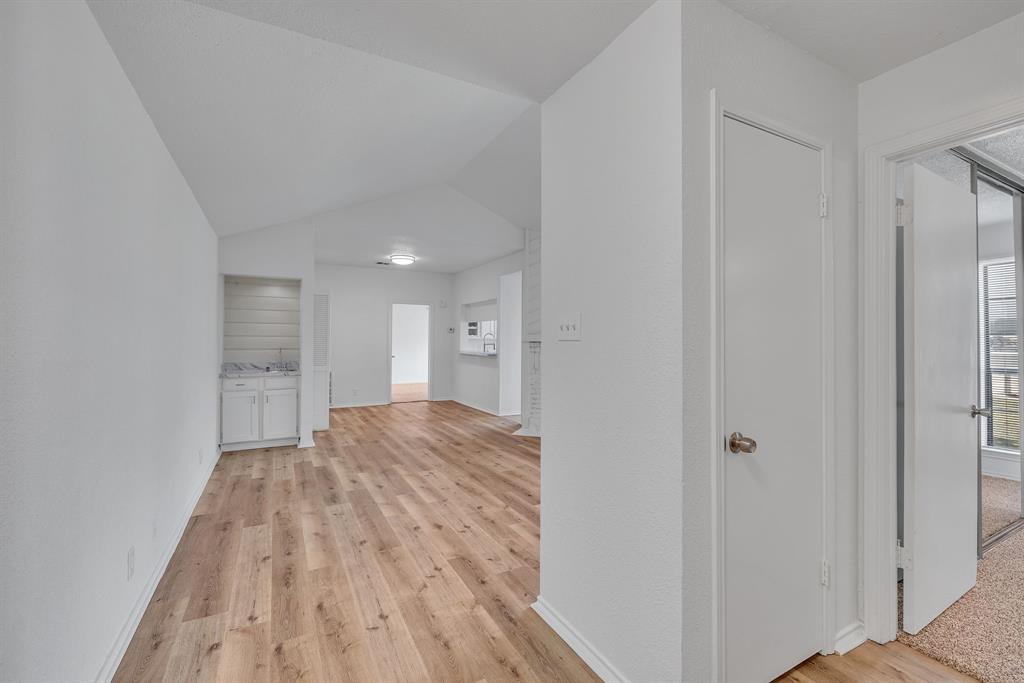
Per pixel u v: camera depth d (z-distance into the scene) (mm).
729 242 1430
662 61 1380
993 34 1509
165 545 2434
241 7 1419
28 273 1082
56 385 1218
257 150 2814
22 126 1048
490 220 5898
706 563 1376
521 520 3039
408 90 2590
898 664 1668
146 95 1924
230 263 4695
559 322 1876
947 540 2008
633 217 1495
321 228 5191
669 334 1358
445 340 8789
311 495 3523
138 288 1946
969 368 2197
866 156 1832
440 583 2240
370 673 1637
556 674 1641
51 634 1196
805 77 1661
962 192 2145
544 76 1812
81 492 1375
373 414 7270
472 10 1428
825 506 1711
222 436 4777
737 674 1457
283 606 2043
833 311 1736
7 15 986
